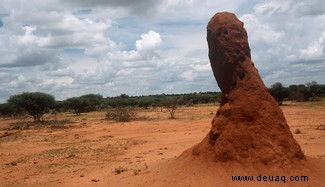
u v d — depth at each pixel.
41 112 48.84
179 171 9.83
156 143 20.84
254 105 9.35
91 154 18.12
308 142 17.00
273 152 8.88
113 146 20.67
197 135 23.38
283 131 9.26
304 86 79.44
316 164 9.66
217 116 9.90
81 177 12.69
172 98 63.25
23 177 13.74
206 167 9.20
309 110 43.00
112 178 11.55
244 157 8.95
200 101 90.94
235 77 9.69
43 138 27.58
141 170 11.86
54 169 14.90
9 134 32.41
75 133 30.06
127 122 38.25
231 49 9.76
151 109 69.19
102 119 45.41
